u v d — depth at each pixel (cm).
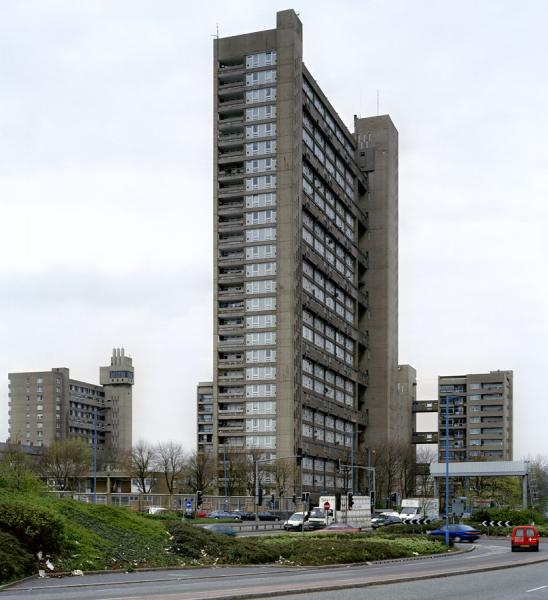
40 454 17288
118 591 2530
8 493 3741
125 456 17212
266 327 13900
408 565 4122
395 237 19262
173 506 9331
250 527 7969
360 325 18400
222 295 14262
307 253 14612
